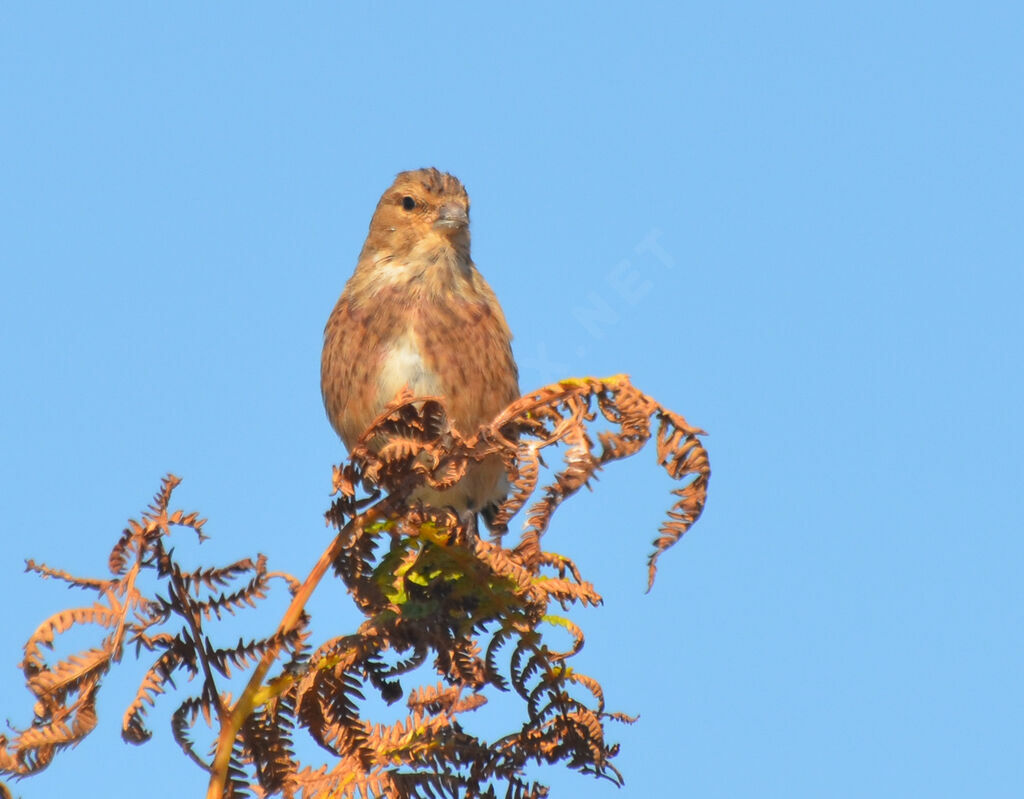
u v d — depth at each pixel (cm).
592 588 552
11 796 434
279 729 498
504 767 537
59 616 448
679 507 500
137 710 465
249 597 480
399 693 532
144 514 468
